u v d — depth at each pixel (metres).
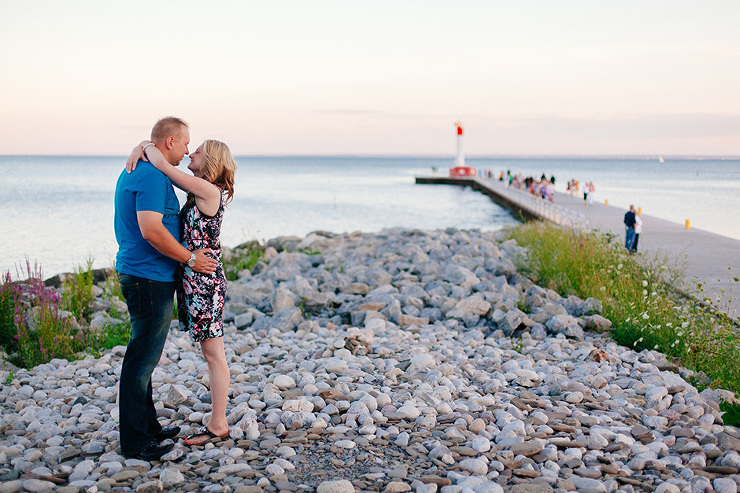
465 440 3.83
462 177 72.69
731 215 34.44
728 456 3.53
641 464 3.47
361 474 3.32
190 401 4.57
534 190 38.03
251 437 3.84
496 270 11.33
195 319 3.63
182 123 3.58
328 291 10.27
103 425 4.07
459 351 6.45
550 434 3.96
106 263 17.48
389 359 5.80
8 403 4.71
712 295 9.67
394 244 17.75
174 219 3.58
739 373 5.31
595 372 5.48
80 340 6.81
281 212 42.94
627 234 15.30
